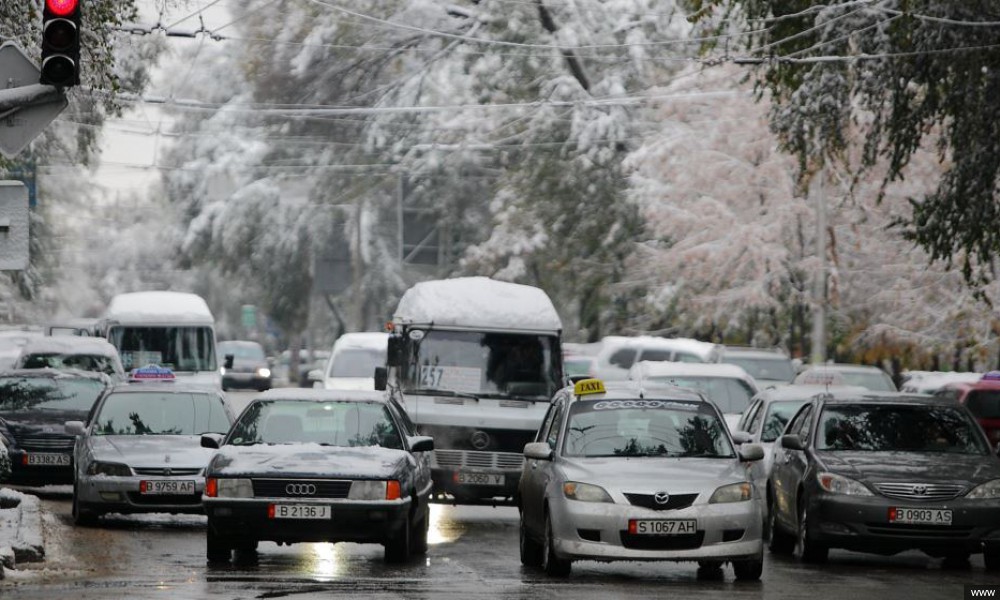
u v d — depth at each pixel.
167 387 63.22
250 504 44.53
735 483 43.12
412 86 158.62
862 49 70.25
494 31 155.38
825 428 51.66
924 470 48.16
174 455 57.88
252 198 195.00
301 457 45.78
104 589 38.88
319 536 44.75
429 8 155.75
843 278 133.00
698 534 42.44
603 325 164.12
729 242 136.75
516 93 156.00
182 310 100.31
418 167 166.50
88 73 57.47
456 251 188.62
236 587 39.50
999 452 52.59
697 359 114.62
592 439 46.06
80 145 98.00
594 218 160.12
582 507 42.59
